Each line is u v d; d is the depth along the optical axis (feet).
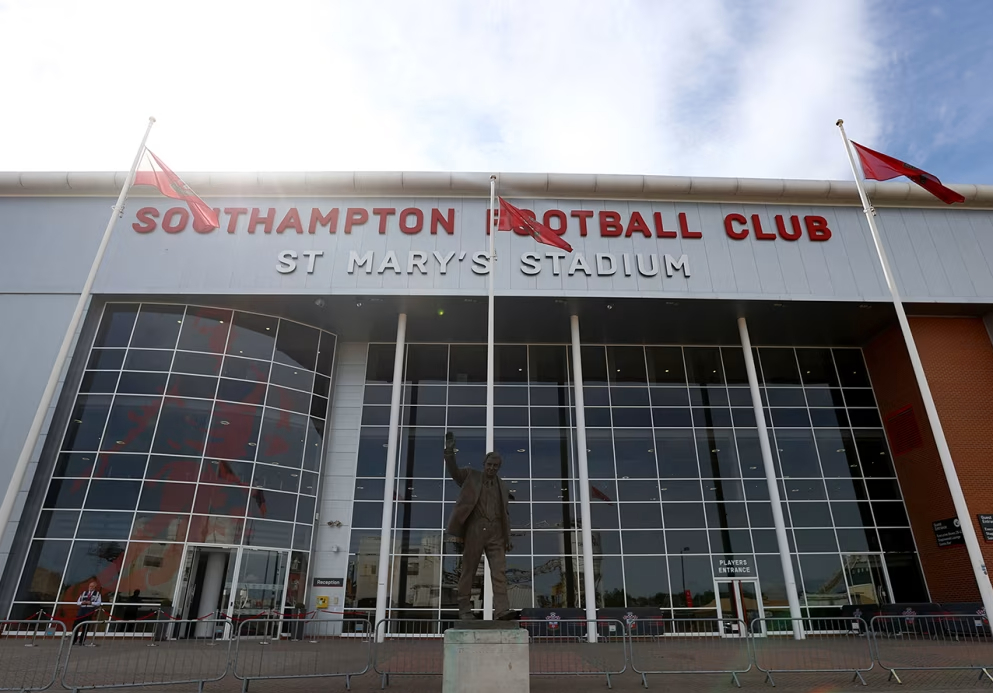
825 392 90.84
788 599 76.28
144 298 77.20
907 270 82.69
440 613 76.18
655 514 82.02
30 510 66.18
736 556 80.02
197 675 40.04
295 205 82.28
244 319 80.89
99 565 65.41
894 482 85.46
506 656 28.73
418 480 83.56
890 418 87.25
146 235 78.89
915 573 80.53
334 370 88.84
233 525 71.67
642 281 79.82
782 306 81.51
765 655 48.57
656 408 88.63
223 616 67.82
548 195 84.38
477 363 91.09
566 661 48.47
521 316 84.12
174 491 69.87
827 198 85.25
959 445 79.41
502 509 33.35
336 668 43.14
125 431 71.05
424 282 78.74
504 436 86.22
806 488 84.53
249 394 77.87
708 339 91.50
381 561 73.15
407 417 87.30
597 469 84.48
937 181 52.75
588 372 90.68
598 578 78.23
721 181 83.76
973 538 45.83
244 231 80.07
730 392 90.17
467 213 82.74
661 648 51.01
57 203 80.43
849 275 81.71
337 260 79.46
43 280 76.18
